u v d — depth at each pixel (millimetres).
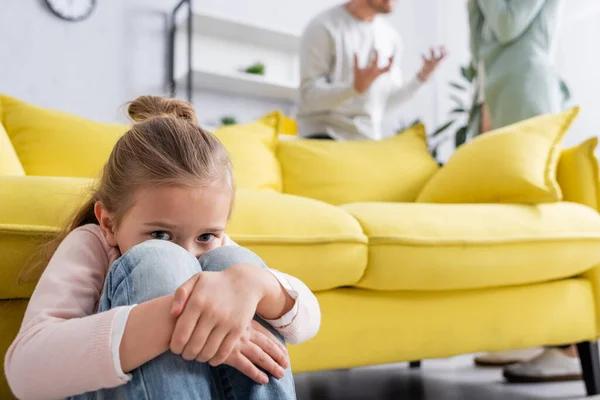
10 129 1553
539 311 1495
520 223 1446
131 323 600
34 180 1086
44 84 3443
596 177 1629
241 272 669
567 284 1546
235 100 4004
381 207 1432
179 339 592
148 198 725
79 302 713
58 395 631
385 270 1305
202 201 729
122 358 597
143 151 756
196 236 750
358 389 1748
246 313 636
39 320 669
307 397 1650
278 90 3980
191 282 627
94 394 649
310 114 2311
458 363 2125
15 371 643
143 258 660
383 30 2488
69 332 615
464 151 1761
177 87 3801
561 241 1460
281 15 4156
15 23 3377
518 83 2002
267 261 1187
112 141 1596
